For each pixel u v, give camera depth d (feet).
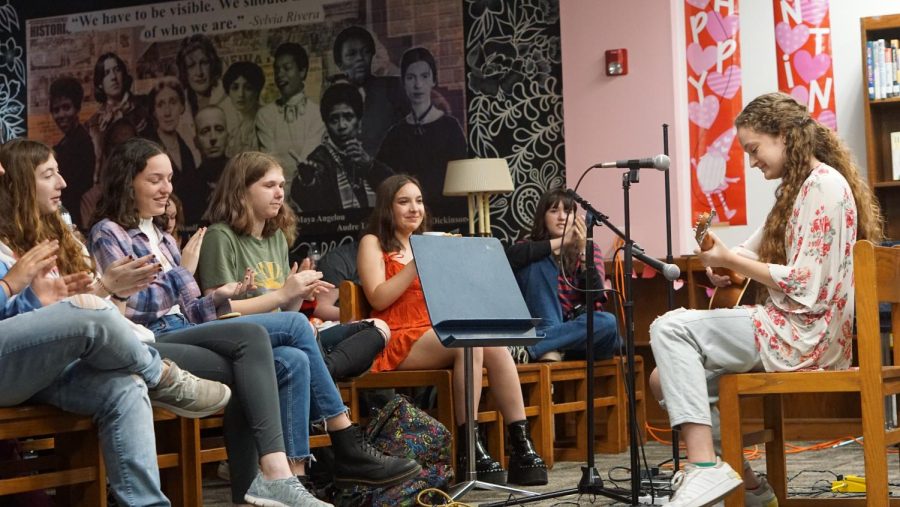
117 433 8.61
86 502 9.05
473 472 12.57
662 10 22.90
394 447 11.90
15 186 9.77
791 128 10.57
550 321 17.92
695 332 10.12
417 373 13.69
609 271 21.88
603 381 18.85
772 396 11.46
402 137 25.18
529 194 24.06
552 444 16.19
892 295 10.16
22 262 8.66
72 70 27.76
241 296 12.15
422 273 11.16
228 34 26.63
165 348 9.57
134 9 27.35
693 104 23.03
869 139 20.70
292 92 26.11
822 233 10.21
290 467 10.28
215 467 16.39
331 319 17.76
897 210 21.12
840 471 14.69
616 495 11.23
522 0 24.21
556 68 23.91
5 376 8.18
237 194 13.03
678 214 22.56
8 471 9.05
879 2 21.80
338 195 25.68
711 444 10.00
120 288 9.45
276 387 9.93
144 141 11.76
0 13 28.19
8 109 28.14
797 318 10.21
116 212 11.55
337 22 25.79
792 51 22.34
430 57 25.02
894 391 10.13
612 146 23.25
